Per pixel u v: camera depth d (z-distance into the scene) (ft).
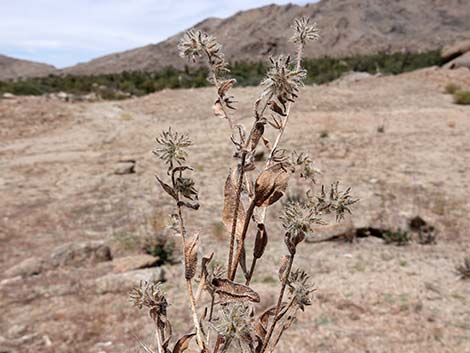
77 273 21.85
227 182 4.03
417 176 38.22
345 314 16.90
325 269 21.16
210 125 66.90
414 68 156.87
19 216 31.60
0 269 22.86
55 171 45.14
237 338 3.38
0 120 70.23
